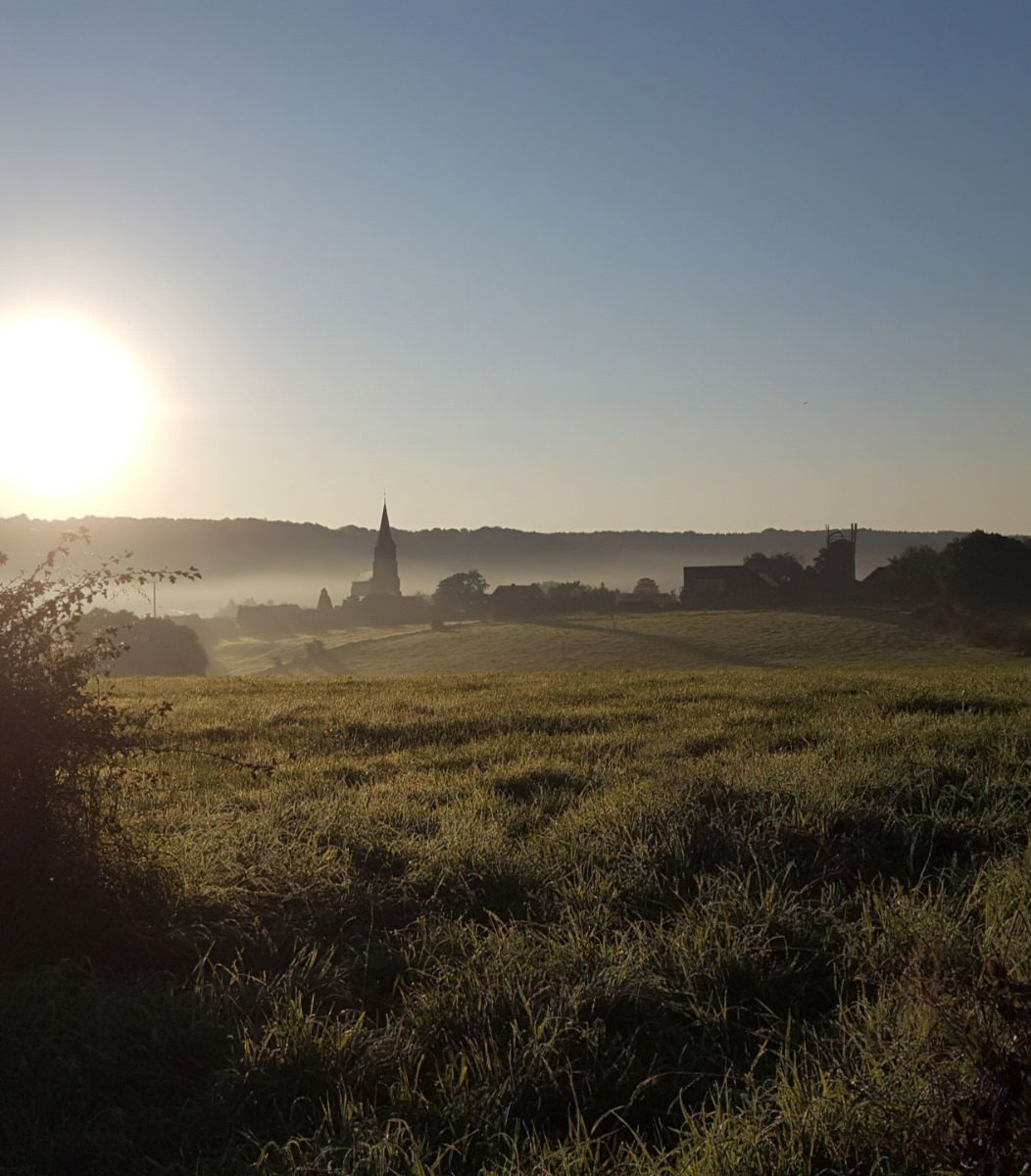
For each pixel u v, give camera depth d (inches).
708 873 245.0
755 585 5137.8
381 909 227.8
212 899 220.7
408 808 309.1
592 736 463.8
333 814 295.0
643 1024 174.2
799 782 313.9
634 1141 142.6
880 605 4594.0
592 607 5231.3
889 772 329.4
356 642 3949.3
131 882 217.0
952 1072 133.6
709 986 185.5
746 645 3196.4
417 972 194.1
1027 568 3513.8
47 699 207.6
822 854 260.2
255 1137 141.5
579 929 208.5
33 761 202.4
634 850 253.0
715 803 294.4
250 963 200.1
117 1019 167.5
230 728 523.8
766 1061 163.8
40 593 218.2
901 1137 128.3
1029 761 353.1
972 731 424.5
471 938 205.6
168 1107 150.0
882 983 176.6
